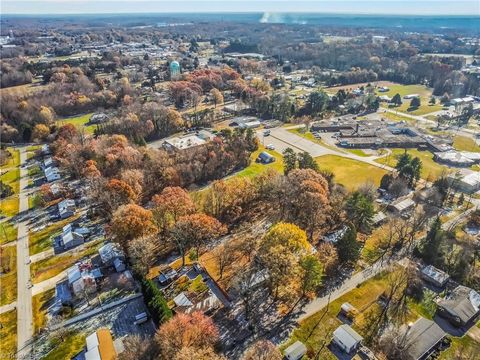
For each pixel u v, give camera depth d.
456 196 135.88
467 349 72.75
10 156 168.12
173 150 162.25
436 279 90.12
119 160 135.25
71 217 117.81
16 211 122.50
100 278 89.25
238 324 77.12
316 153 176.62
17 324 77.88
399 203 124.62
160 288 86.56
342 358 70.25
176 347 62.59
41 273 92.62
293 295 84.56
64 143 159.50
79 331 75.75
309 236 105.56
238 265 92.56
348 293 86.44
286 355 68.88
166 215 101.94
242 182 121.88
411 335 73.06
